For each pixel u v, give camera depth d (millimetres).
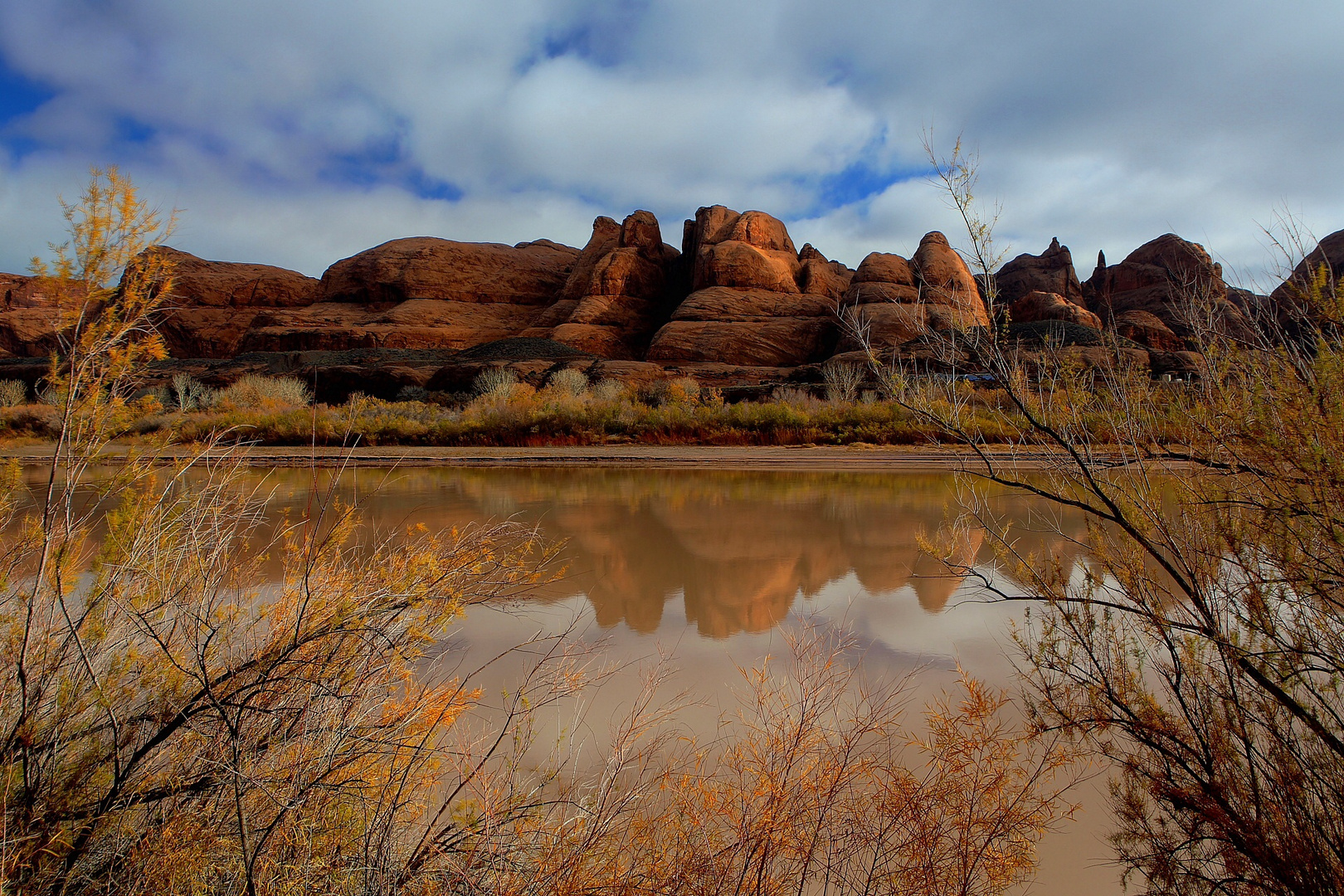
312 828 1535
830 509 8406
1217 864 1892
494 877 1563
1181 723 2223
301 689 1724
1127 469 2348
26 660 1724
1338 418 1684
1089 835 2074
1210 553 2125
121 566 1812
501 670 3322
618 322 74375
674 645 3744
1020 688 3088
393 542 2678
